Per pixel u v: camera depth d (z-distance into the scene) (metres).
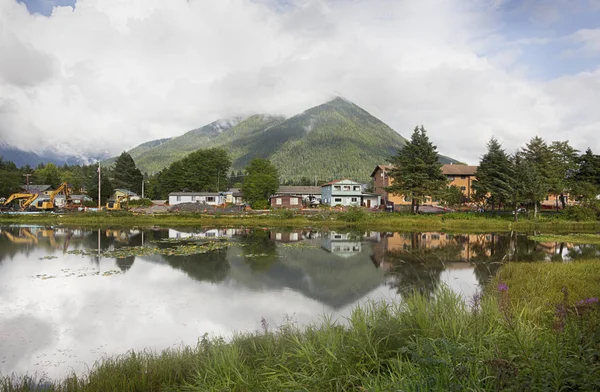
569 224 47.38
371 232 42.56
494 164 60.31
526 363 4.33
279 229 45.78
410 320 6.43
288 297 15.51
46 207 67.38
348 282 18.06
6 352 10.36
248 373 6.07
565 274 14.94
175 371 7.53
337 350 5.80
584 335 4.76
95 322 12.70
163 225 49.88
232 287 17.22
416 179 55.94
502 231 44.00
